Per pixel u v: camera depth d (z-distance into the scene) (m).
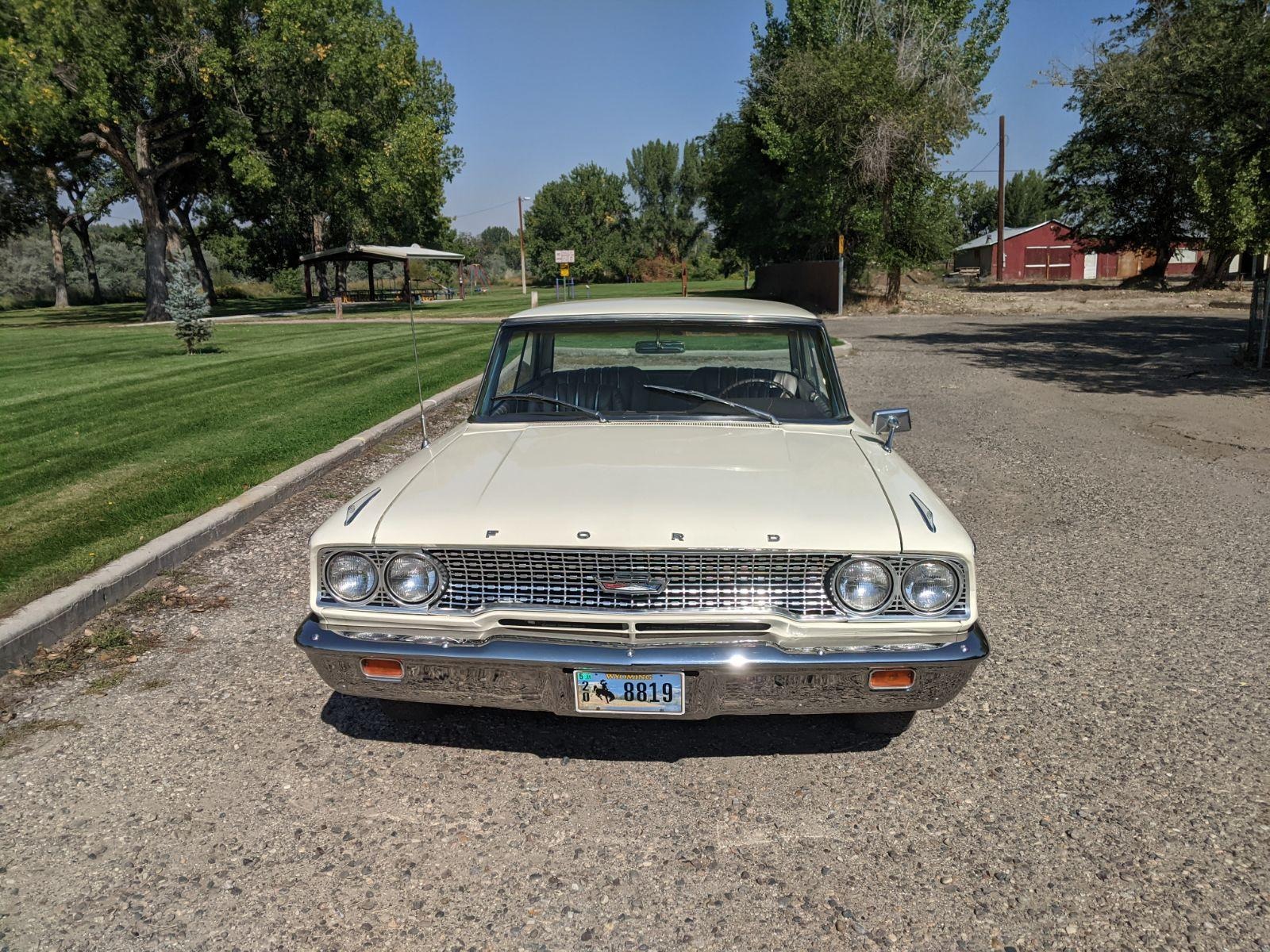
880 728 3.36
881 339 20.48
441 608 2.77
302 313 37.56
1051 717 3.46
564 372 4.02
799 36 31.31
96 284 57.62
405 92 37.28
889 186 29.05
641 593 2.66
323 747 3.29
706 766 3.16
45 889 2.53
